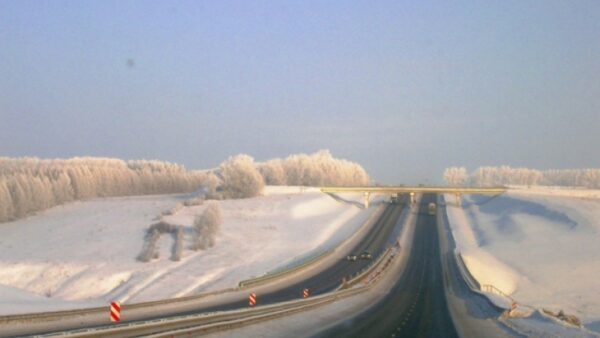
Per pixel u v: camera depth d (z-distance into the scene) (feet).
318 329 132.26
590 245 341.82
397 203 612.29
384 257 321.93
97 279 285.43
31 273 304.09
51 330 105.40
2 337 94.58
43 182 570.46
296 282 248.93
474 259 313.94
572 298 236.02
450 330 138.51
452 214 537.65
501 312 169.68
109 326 106.83
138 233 402.31
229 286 248.32
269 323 134.92
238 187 621.31
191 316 119.24
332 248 348.79
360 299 201.67
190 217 460.55
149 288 256.52
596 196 622.54
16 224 468.34
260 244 375.86
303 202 562.66
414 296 212.64
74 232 415.23
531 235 394.73
